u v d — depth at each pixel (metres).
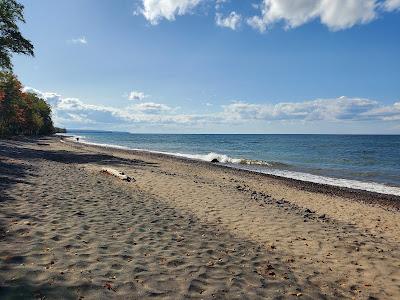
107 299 5.04
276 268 7.32
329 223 11.96
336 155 56.84
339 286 6.80
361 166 39.38
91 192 12.72
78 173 17.94
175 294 5.51
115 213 10.06
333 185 24.53
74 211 9.64
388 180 27.92
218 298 5.59
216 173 27.39
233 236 9.39
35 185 12.58
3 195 10.34
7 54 31.11
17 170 15.99
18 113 61.00
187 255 7.35
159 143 107.81
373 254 8.84
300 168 36.16
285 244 9.15
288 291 6.22
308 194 19.33
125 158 35.38
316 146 92.00
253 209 12.80
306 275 7.18
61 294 4.97
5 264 5.61
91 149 48.19
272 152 65.06
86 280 5.49
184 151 65.56
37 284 5.12
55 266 5.84
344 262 8.18
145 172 21.73
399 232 11.88
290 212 12.91
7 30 30.08
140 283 5.71
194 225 9.96
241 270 6.91
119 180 17.42
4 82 51.25
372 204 17.61
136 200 12.51
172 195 14.52
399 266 8.10
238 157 50.78
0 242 6.54
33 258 6.02
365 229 11.91
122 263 6.40
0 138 54.22
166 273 6.26
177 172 25.30
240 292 5.89
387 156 54.88
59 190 12.24
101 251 6.85
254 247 8.63
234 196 15.09
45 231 7.54
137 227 8.93
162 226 9.35
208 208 12.50
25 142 50.91
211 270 6.68
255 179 25.09
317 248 9.02
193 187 16.75
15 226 7.57
